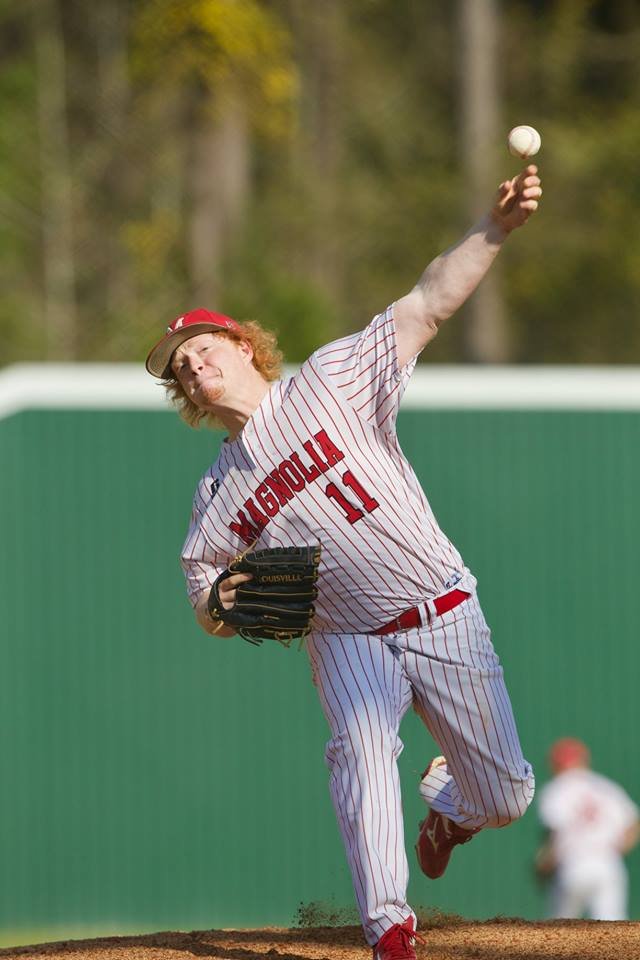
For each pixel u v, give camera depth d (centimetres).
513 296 8400
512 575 3856
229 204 8000
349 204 8138
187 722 3750
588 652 3856
